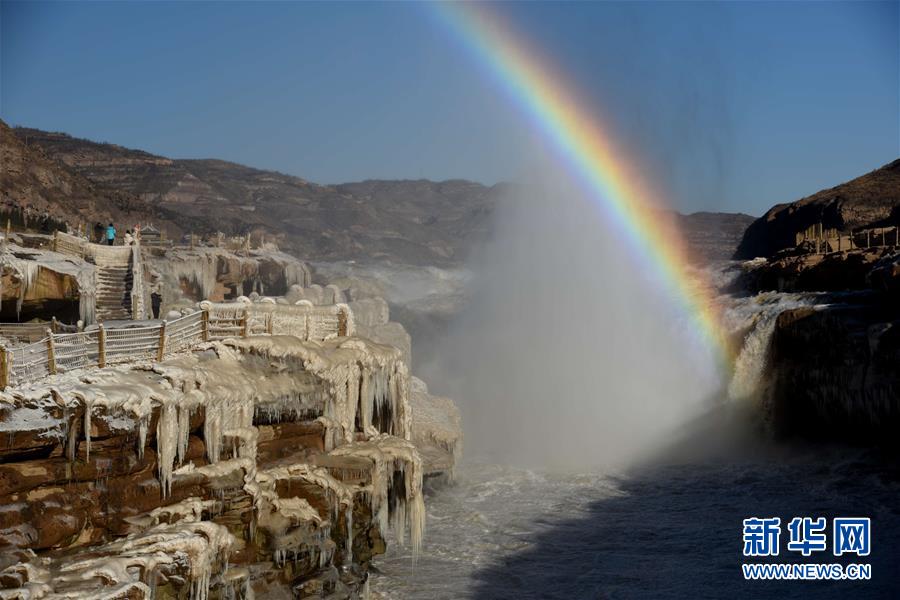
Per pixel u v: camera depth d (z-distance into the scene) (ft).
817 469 110.32
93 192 282.97
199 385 53.26
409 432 84.38
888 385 108.37
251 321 68.74
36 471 41.65
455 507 100.27
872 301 123.65
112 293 108.68
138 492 46.93
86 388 44.50
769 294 149.69
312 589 58.18
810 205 279.28
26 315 88.12
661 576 76.48
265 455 60.54
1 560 39.52
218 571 48.60
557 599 72.13
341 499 62.75
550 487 109.91
